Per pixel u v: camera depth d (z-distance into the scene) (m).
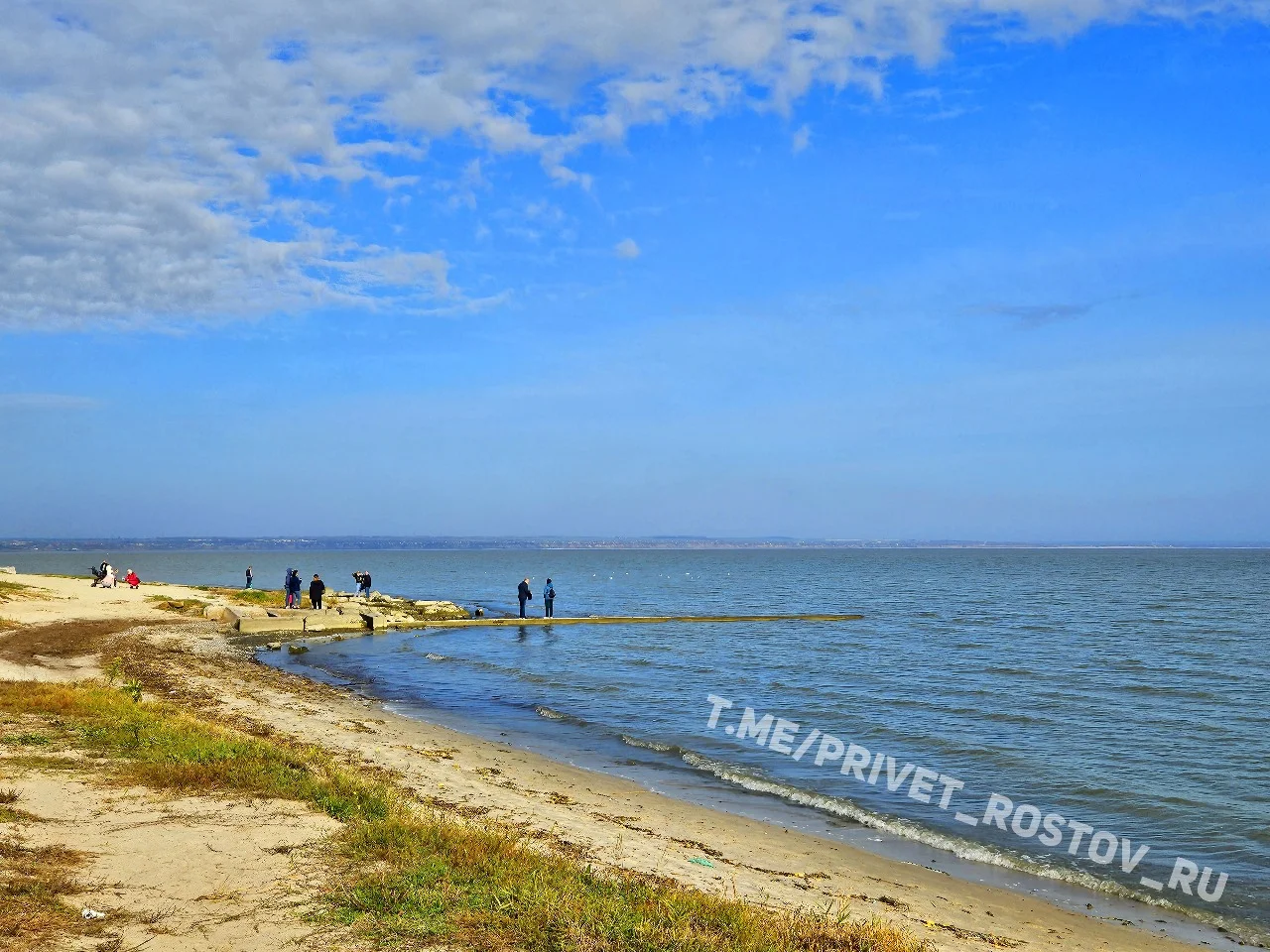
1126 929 11.61
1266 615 62.81
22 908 7.48
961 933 10.72
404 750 18.80
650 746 21.81
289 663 35.59
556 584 115.19
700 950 7.64
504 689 30.11
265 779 12.27
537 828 13.23
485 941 7.50
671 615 60.56
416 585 114.31
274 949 7.13
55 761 12.76
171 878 8.59
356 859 9.37
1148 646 44.25
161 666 27.62
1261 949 11.25
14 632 33.28
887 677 33.19
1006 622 56.88
